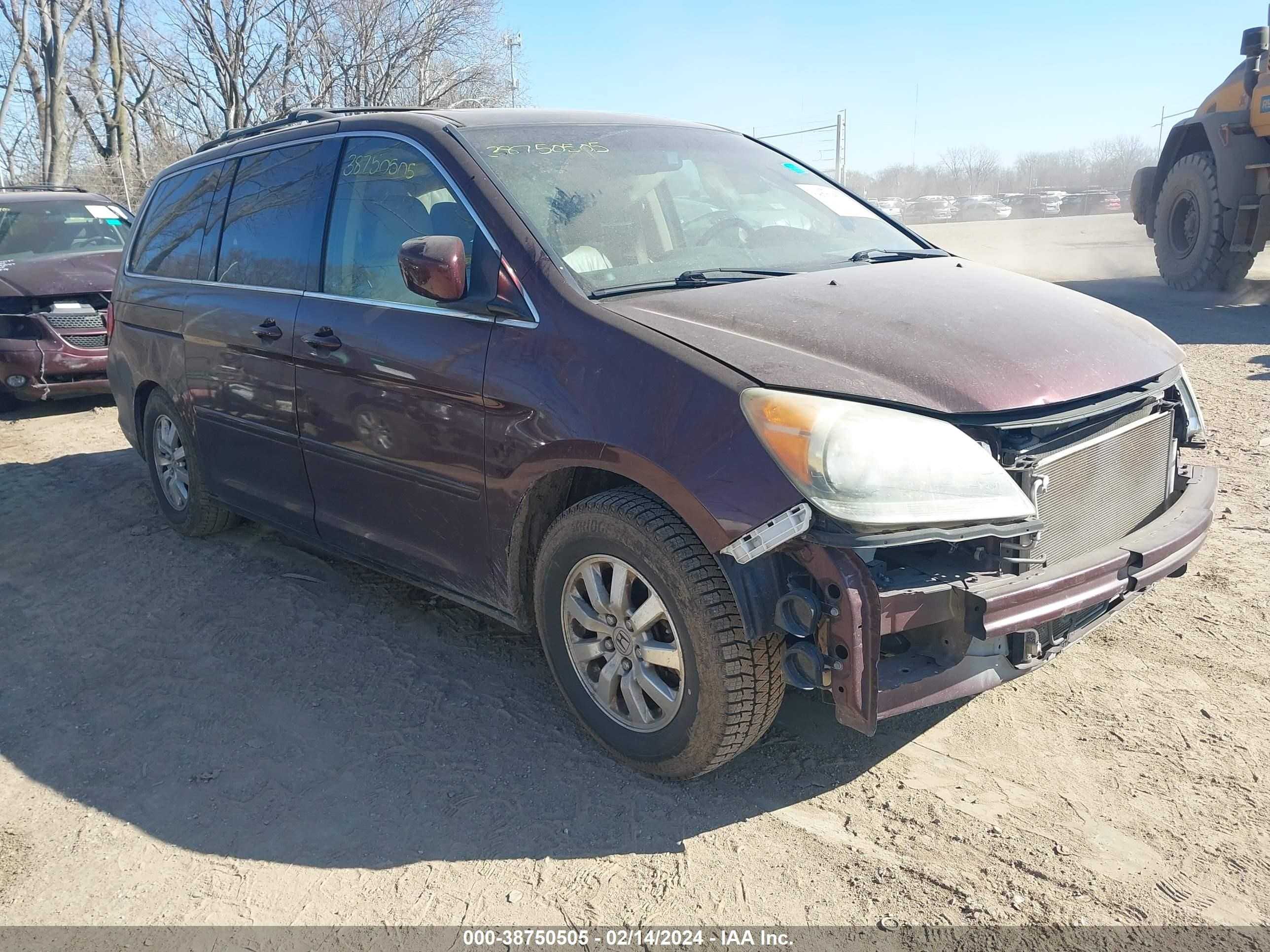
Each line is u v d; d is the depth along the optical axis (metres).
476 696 3.54
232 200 4.58
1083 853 2.58
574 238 3.25
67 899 2.67
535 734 3.28
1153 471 3.12
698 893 2.53
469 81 23.95
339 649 3.96
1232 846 2.57
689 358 2.69
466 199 3.35
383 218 3.66
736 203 3.84
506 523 3.16
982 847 2.62
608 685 3.01
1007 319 2.96
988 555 2.59
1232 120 10.10
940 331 2.83
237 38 22.47
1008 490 2.51
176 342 4.77
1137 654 3.52
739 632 2.62
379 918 2.52
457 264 3.11
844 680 2.44
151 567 4.94
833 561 2.41
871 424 2.46
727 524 2.51
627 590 2.88
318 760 3.22
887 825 2.73
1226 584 3.99
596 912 2.49
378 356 3.48
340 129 4.02
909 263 3.64
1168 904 2.39
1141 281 13.21
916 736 3.13
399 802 2.98
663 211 3.58
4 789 3.20
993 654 2.61
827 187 4.30
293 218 4.10
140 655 4.03
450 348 3.23
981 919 2.39
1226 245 10.68
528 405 2.98
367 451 3.65
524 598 3.27
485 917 2.50
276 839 2.86
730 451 2.53
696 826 2.78
